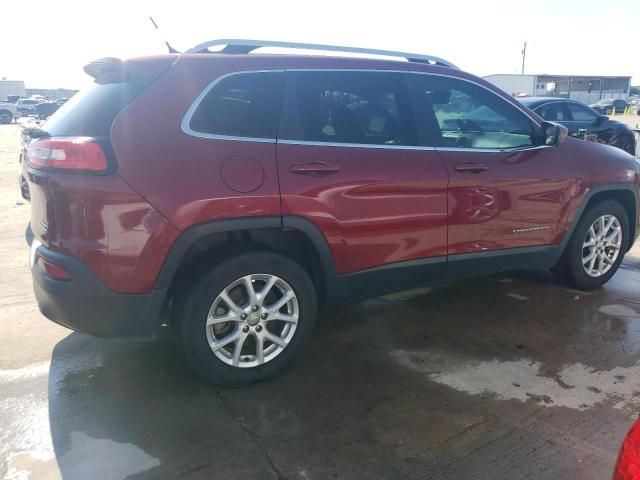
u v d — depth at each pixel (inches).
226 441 97.8
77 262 98.6
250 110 111.4
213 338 110.2
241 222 106.2
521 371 122.4
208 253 110.0
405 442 97.3
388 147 124.8
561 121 425.1
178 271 109.3
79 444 97.0
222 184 104.0
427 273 134.6
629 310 157.8
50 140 101.6
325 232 115.7
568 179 152.9
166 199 100.0
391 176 122.3
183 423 103.2
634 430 55.2
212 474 89.2
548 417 104.5
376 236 122.8
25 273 193.6
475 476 88.4
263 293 113.2
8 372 122.4
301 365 126.1
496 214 140.7
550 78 1881.2
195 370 110.4
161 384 117.3
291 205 110.5
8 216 293.7
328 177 114.7
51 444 97.0
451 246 135.2
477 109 142.9
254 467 91.0
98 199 97.0
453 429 101.0
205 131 106.0
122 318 102.9
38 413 106.4
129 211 98.2
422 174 126.8
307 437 99.0
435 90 136.7
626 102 1587.1
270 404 109.7
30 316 154.6
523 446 95.7
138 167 99.0
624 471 53.2
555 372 122.0
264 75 114.1
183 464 91.7
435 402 109.9
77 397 112.3
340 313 157.6
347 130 121.0
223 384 114.1
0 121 1519.4
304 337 120.7
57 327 147.1
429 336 141.3
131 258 99.6
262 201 107.3
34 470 90.1
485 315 154.6
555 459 92.3
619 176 165.5
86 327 103.3
